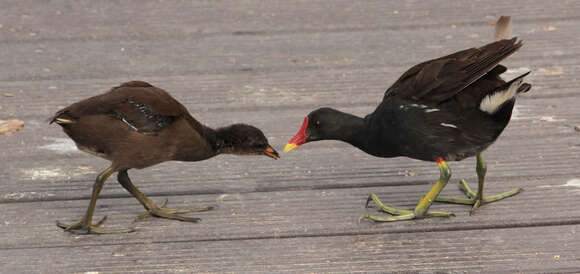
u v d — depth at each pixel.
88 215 8.40
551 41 13.66
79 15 15.20
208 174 9.95
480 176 8.78
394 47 13.69
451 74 8.23
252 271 7.73
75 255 8.05
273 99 12.00
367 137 8.80
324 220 8.73
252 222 8.72
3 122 11.12
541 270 7.59
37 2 15.85
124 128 8.20
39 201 9.26
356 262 7.86
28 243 8.29
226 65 13.14
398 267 7.74
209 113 11.59
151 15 15.24
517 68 12.70
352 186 9.62
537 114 11.25
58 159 10.29
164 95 8.55
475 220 8.61
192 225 8.69
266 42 14.06
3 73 12.74
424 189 9.51
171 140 8.46
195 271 7.75
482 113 8.18
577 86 12.09
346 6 15.58
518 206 8.88
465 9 15.24
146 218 8.88
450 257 7.89
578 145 10.32
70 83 12.46
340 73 12.80
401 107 8.41
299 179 9.78
